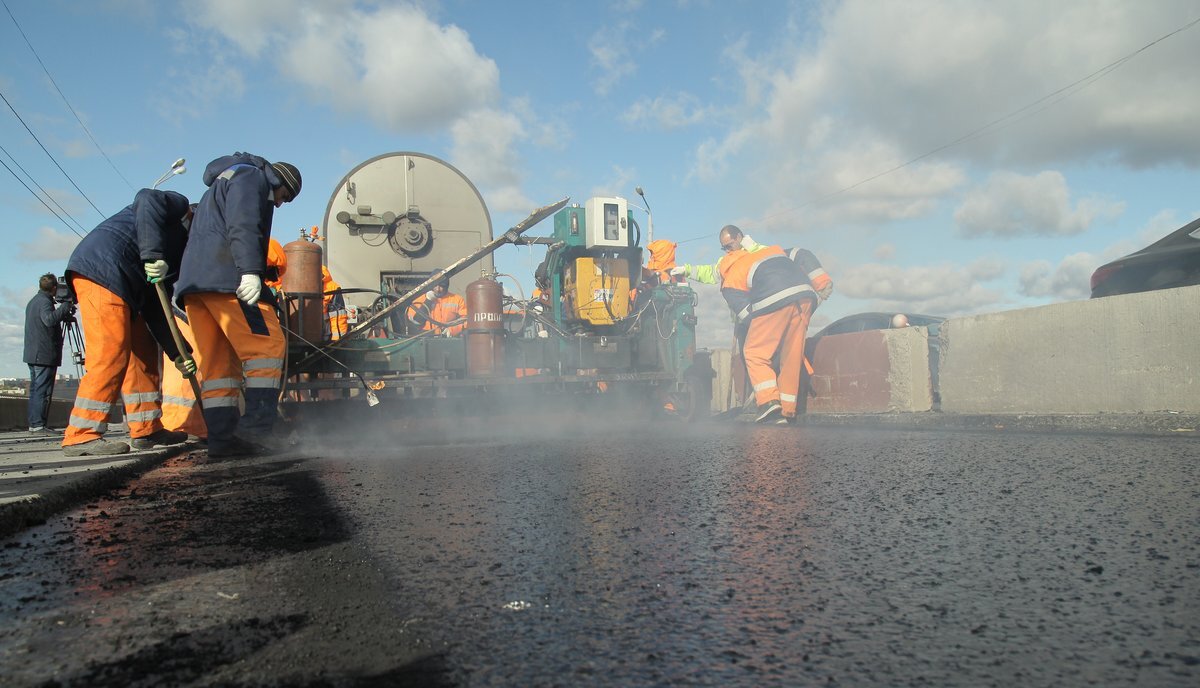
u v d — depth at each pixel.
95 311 5.19
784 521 2.70
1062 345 6.55
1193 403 5.69
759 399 8.55
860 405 8.59
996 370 7.09
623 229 9.04
